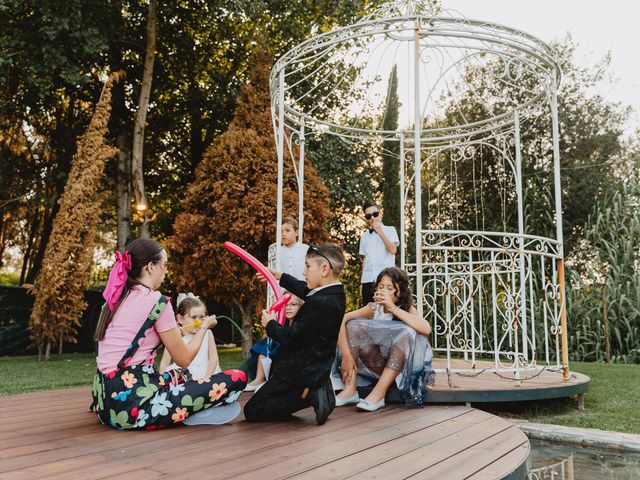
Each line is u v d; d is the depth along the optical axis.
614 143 9.45
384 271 3.41
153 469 1.72
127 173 10.48
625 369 6.07
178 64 10.89
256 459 1.87
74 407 2.98
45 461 1.81
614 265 7.77
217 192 7.89
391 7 4.14
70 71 8.32
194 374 3.33
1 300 9.22
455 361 5.54
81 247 8.35
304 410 2.95
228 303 8.38
